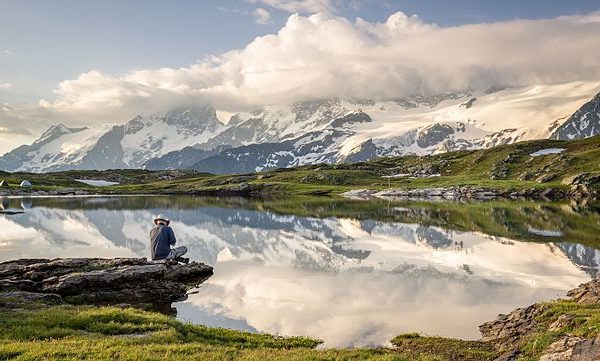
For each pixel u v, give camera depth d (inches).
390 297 1503.4
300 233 3218.5
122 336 924.0
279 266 2062.0
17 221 3831.2
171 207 5738.2
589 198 7711.6
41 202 6446.9
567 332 960.3
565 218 4074.8
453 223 3772.1
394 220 4089.6
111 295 1472.7
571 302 1231.5
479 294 1529.3
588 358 747.4
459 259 2174.0
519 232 3100.4
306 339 1078.4
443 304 1412.4
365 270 1956.2
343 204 6550.2
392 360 811.4
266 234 3169.3
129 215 4520.2
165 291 1573.6
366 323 1230.3
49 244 2662.4
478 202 6899.6
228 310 1364.4
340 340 1093.1
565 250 2357.3
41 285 1444.4
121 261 1759.4
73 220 3988.7
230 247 2605.8
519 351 919.7
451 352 975.0
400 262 2130.9
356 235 3080.7
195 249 2544.3
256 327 1203.9
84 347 793.6
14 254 2311.8
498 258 2175.2
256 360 779.4
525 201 7037.4
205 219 4244.6
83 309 1148.5
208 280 1772.9
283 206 6097.4
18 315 1032.8
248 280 1771.7
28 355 735.7
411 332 1144.8
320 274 1882.4
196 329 1048.2
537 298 1462.8
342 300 1470.2
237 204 6510.8
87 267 1656.0
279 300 1476.4
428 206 5984.3
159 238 1982.0
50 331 912.3
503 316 1240.8
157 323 1026.7
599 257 2159.2
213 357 775.1
